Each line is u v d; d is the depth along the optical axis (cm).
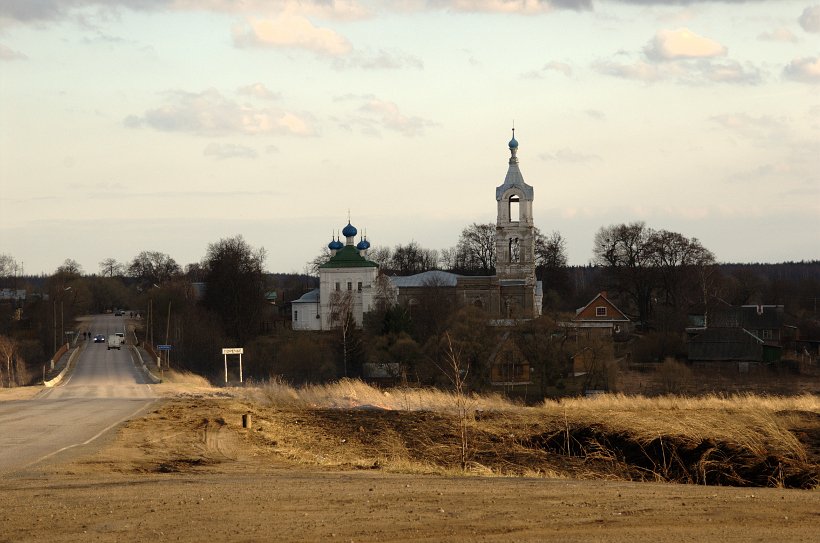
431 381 7850
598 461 2189
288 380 9069
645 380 8181
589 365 7806
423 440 2581
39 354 12188
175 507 1263
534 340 7750
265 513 1213
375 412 3425
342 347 9494
